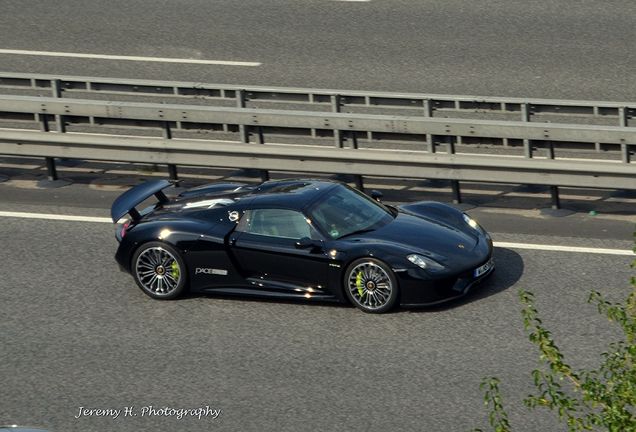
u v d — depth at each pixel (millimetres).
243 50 49781
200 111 36094
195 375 24781
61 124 37531
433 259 26766
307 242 27469
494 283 28453
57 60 50219
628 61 45688
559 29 49500
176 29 52812
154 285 28781
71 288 29719
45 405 23922
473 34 49656
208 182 37781
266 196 28812
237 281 28312
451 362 24562
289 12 53875
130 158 36500
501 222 32812
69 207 35688
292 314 27438
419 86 44750
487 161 32750
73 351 26250
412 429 22125
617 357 17312
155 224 28672
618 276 28531
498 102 38250
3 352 26391
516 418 22266
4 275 30750
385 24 51500
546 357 17094
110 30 53281
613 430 16078
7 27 54344
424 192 35906
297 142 40500
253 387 24125
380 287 26875
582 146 32750
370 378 24141
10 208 35812
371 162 34000
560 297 27453
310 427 22406
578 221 32500
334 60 47969
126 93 42844
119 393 24250
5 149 37406
